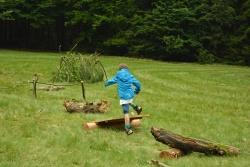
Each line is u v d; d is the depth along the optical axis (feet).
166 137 34.65
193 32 142.72
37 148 34.83
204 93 71.51
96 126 42.34
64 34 161.38
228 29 148.56
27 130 39.52
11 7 144.77
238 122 49.57
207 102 62.75
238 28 148.25
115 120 42.27
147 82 80.89
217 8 143.13
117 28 149.48
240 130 45.34
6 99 52.80
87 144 36.68
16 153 33.09
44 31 163.22
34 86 58.65
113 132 41.65
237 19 147.33
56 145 36.09
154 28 140.67
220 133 43.52
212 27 144.25
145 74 91.97
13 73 85.25
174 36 140.05
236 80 92.68
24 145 35.22
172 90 72.95
